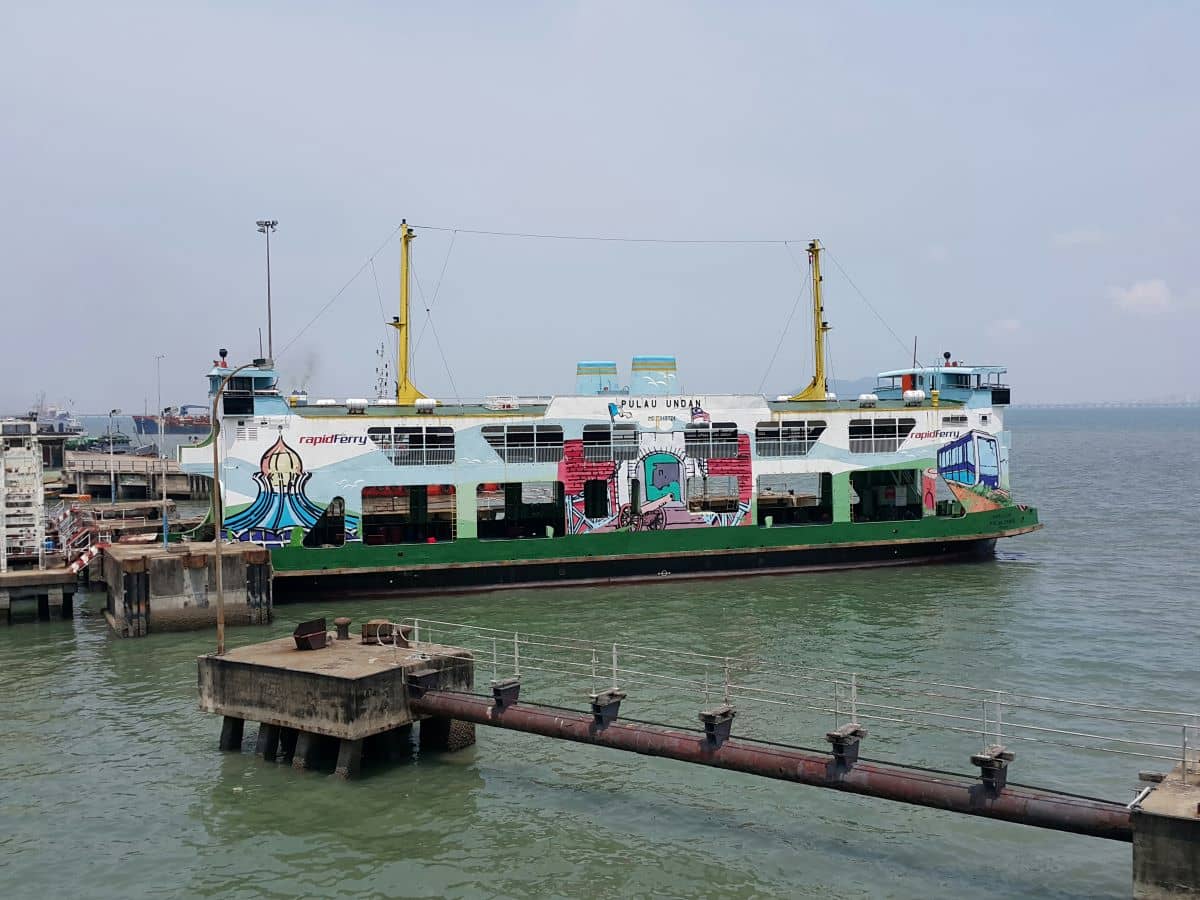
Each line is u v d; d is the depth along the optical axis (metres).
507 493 61.81
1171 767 27.02
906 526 58.06
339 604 49.06
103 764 27.97
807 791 26.03
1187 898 17.23
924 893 20.97
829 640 41.56
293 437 49.88
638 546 54.03
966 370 61.16
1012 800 20.27
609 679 35.62
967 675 36.34
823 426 57.28
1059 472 139.38
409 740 28.98
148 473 99.56
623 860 22.39
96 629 44.47
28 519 47.50
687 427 55.28
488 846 23.00
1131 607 47.59
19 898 21.06
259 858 22.58
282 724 26.86
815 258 62.44
